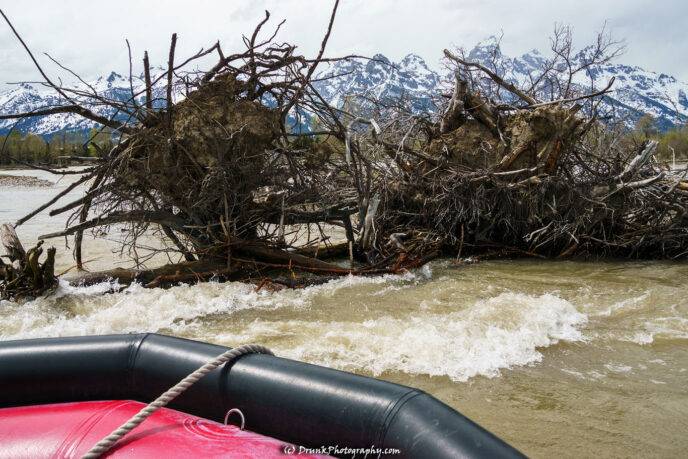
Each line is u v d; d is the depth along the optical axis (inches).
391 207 486.6
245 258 390.9
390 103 531.2
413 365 220.4
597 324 276.1
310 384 117.3
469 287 354.9
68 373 132.0
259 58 397.1
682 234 465.1
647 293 337.7
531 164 481.1
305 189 416.8
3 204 886.4
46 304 309.3
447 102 553.9
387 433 104.8
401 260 396.5
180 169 372.2
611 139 544.7
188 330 266.1
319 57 398.6
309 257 412.8
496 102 535.5
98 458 101.7
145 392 133.3
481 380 209.6
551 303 298.4
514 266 434.0
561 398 196.4
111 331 266.4
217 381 125.2
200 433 111.0
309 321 277.4
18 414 119.3
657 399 196.2
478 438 96.4
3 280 333.1
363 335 250.1
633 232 469.4
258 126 384.5
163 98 362.0
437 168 475.2
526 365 224.5
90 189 381.4
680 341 253.1
